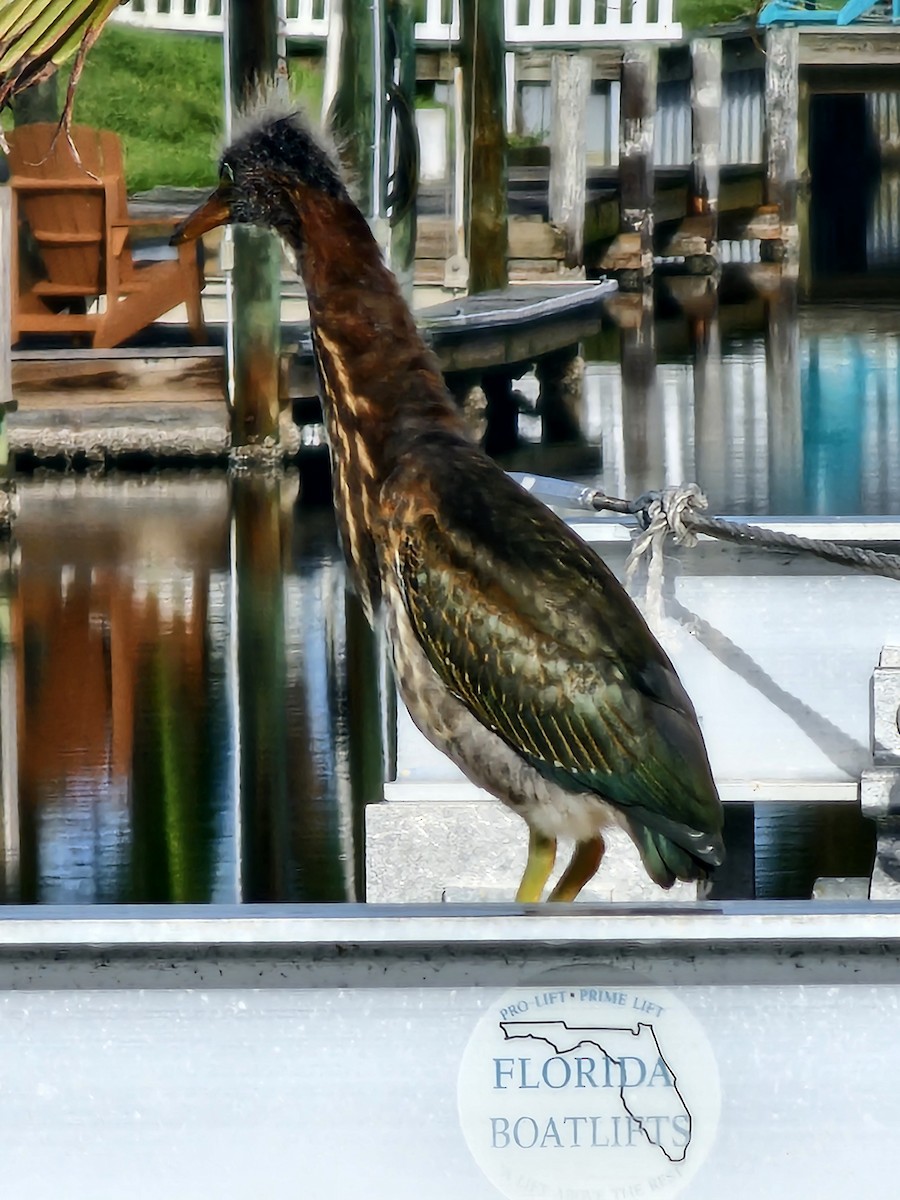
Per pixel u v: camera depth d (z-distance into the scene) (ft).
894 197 168.14
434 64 103.45
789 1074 13.30
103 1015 13.23
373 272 16.60
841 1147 13.33
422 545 15.39
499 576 14.98
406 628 15.80
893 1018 13.17
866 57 143.33
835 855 30.27
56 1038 13.24
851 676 20.44
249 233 72.43
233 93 72.59
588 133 151.94
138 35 125.49
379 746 40.73
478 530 15.17
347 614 53.26
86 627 51.70
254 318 73.87
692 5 135.64
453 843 20.63
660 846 14.88
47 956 13.14
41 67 64.44
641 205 129.59
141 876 32.53
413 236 80.69
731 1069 13.32
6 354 64.18
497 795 15.75
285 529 65.77
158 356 76.13
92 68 125.08
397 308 16.56
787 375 98.22
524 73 133.49
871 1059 13.23
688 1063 13.32
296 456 76.13
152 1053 13.25
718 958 13.19
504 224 100.73
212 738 41.37
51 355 75.97
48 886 32.17
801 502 69.41
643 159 129.08
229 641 50.16
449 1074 13.33
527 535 15.15
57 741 41.11
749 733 20.62
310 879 32.53
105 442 75.77
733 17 136.05
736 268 142.31
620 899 20.79
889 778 18.71
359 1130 13.37
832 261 148.56
